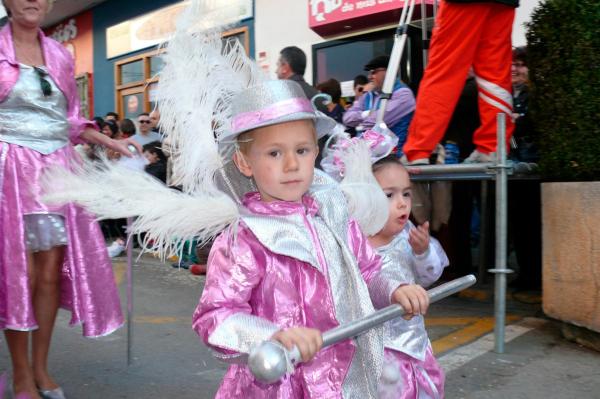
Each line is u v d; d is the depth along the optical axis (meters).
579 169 3.60
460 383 3.17
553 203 3.73
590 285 3.51
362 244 1.87
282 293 1.66
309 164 1.73
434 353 3.67
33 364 3.06
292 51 5.07
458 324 4.37
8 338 2.92
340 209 1.84
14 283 2.84
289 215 1.73
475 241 7.31
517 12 6.77
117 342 4.08
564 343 3.76
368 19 8.14
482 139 4.44
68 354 3.83
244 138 1.74
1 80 2.82
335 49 9.01
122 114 13.97
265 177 1.70
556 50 3.64
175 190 1.73
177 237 1.68
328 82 6.35
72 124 3.06
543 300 3.88
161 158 5.89
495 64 4.28
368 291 1.81
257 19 10.02
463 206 5.50
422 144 4.29
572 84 3.56
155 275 6.45
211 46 1.87
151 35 12.57
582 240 3.54
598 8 3.42
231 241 1.68
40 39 3.03
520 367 3.39
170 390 3.20
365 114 4.96
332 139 2.57
